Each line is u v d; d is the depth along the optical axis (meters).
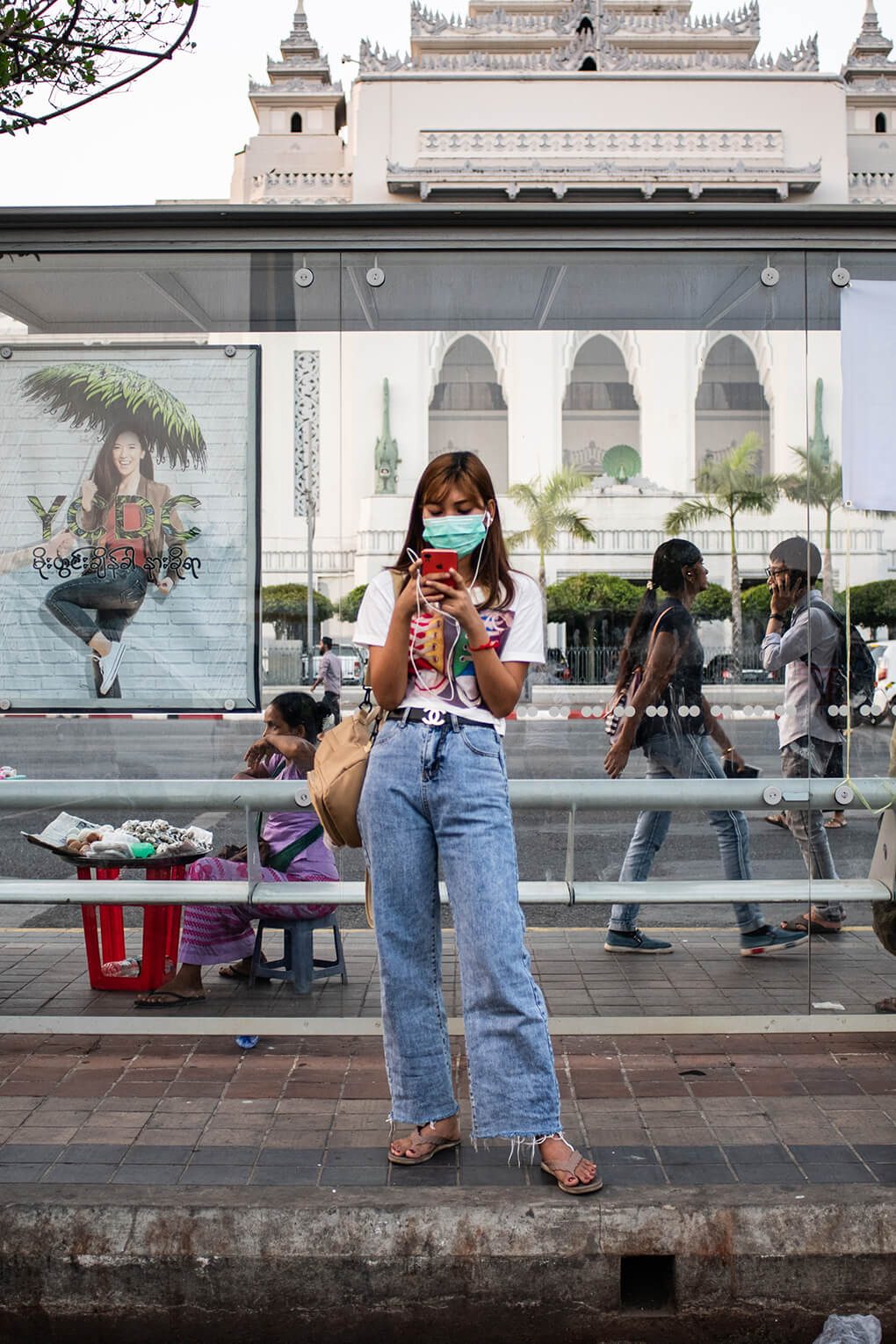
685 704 4.02
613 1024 3.90
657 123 43.59
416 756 2.79
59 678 4.03
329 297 3.92
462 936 2.79
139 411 3.99
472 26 54.56
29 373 4.00
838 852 4.02
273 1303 2.62
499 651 2.88
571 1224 2.63
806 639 4.01
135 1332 2.62
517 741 4.03
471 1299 2.62
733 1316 2.62
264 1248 2.61
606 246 3.78
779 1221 2.64
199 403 3.98
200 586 4.00
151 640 4.01
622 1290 2.66
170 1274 2.61
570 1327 2.62
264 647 4.00
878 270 3.90
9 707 4.03
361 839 3.00
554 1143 2.81
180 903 3.83
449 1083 2.98
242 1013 3.90
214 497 4.00
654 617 4.03
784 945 4.06
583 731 4.02
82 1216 2.64
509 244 3.79
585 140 43.47
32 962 4.50
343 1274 2.61
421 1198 2.70
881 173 45.47
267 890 3.86
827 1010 4.03
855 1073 3.58
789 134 43.66
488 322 3.99
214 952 3.97
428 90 43.84
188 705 4.01
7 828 4.23
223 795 3.96
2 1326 2.63
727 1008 3.99
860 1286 2.62
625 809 4.01
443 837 2.80
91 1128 3.16
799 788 3.99
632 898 3.88
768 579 4.02
